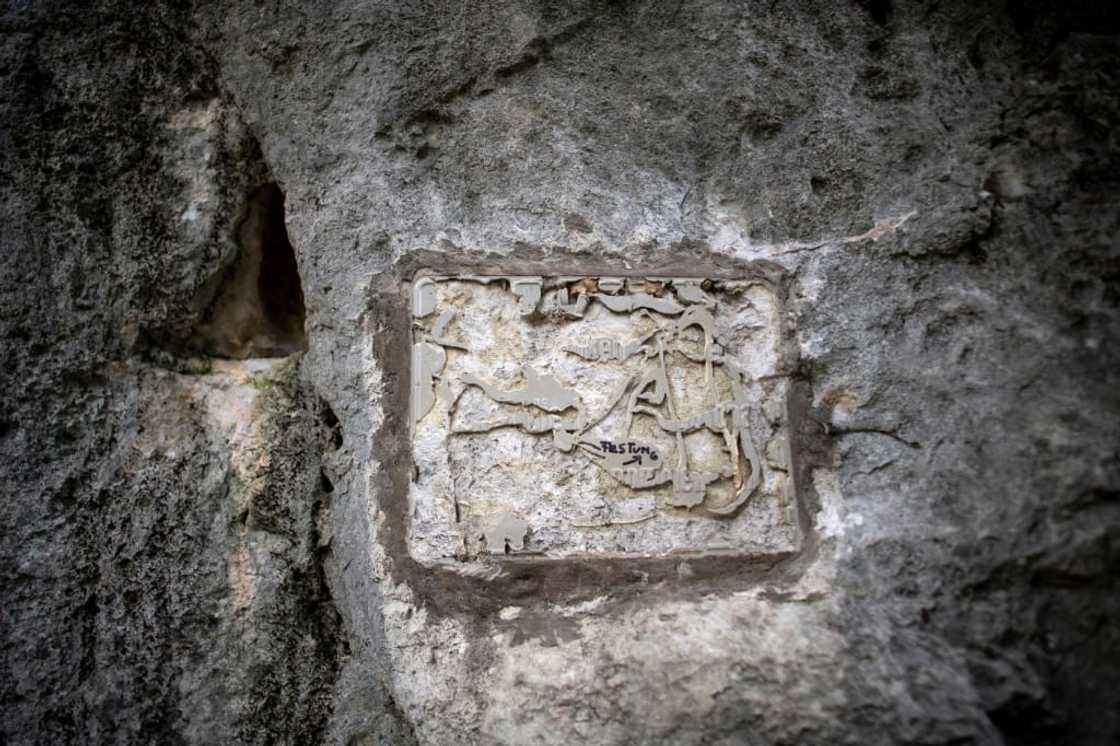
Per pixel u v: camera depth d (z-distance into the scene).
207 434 1.49
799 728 1.18
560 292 1.41
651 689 1.24
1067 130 1.37
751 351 1.41
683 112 1.47
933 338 1.36
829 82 1.46
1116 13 1.43
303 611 1.44
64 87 1.51
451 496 1.36
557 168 1.47
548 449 1.37
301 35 1.50
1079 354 1.29
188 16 1.54
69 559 1.42
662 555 1.34
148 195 1.53
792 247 1.43
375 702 1.38
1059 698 1.18
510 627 1.32
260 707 1.41
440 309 1.42
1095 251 1.32
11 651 1.40
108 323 1.49
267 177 1.56
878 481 1.34
